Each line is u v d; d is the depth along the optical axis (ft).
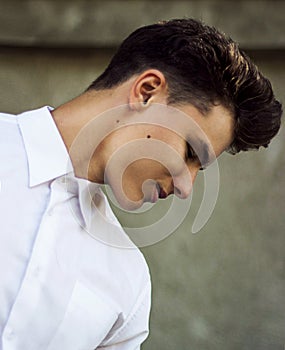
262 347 19.36
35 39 17.98
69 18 17.95
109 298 8.16
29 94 18.66
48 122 8.01
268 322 19.35
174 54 7.84
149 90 7.72
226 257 19.21
